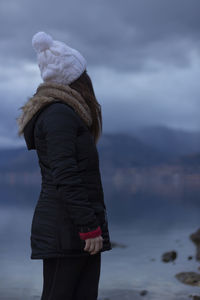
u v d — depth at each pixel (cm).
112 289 430
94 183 176
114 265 578
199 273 496
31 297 407
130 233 1023
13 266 586
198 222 1277
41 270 555
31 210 1889
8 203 2472
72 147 167
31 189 5981
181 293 406
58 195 172
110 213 1703
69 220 171
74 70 186
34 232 178
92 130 192
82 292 179
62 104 173
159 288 430
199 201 2478
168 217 1477
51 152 166
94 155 178
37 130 176
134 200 2739
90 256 180
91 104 189
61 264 172
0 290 434
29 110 178
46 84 184
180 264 571
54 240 171
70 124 169
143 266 566
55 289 172
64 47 187
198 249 695
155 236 950
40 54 188
